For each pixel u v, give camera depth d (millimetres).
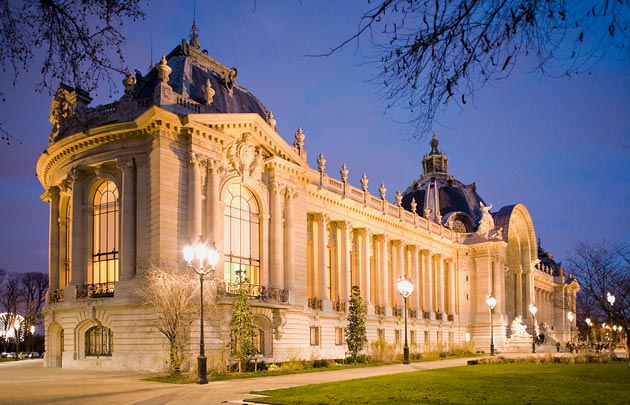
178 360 33500
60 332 46688
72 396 22375
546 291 121625
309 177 54156
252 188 47469
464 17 7984
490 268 87562
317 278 58875
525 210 96875
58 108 45438
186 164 42344
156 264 39219
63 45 9844
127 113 43344
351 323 51125
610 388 22438
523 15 7465
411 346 61750
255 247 47812
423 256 81500
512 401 18312
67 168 46406
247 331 36938
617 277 69000
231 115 44531
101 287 42938
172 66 49438
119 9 10117
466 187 99875
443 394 20469
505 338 85125
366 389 22422
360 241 67188
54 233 49719
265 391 22766
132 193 42250
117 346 40125
